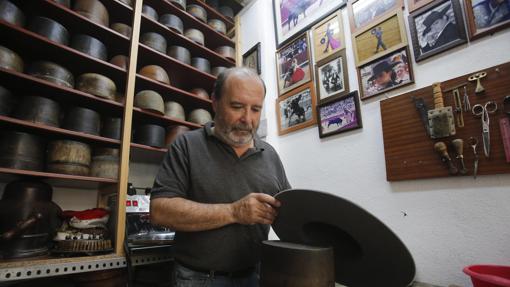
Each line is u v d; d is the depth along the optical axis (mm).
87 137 1335
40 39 1266
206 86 2100
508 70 941
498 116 942
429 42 1180
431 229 1083
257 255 910
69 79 1363
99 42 1483
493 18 1018
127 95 1479
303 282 493
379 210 1260
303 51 1790
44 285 1300
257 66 2088
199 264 838
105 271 1226
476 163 968
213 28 2146
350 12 1524
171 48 1845
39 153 1234
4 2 1202
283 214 667
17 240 1107
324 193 521
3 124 1168
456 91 1054
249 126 917
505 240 905
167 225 798
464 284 975
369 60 1387
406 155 1166
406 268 530
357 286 668
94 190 1715
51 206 1257
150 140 1561
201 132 1029
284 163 1798
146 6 1737
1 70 1133
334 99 1528
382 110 1281
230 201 896
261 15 2158
